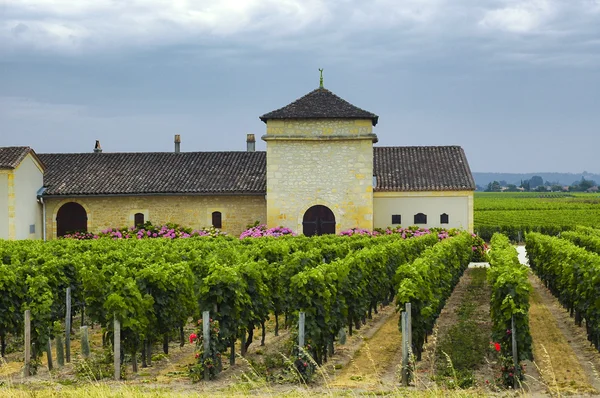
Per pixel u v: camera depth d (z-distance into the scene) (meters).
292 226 40.59
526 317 16.56
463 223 44.41
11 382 15.75
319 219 40.72
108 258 24.58
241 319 18.45
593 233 42.66
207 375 16.62
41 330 18.12
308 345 17.19
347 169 40.50
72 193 43.16
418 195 44.50
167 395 13.88
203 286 17.58
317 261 25.42
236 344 21.36
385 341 21.11
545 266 31.06
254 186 43.41
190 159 47.50
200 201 43.72
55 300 21.19
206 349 16.80
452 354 18.41
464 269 36.47
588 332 20.70
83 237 41.88
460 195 44.28
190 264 23.98
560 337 21.50
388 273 27.97
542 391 15.10
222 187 43.38
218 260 23.09
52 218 43.72
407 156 48.12
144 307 18.23
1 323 19.38
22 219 41.12
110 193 43.12
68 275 22.83
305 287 17.89
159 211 43.88
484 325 22.80
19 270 20.52
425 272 19.97
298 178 40.62
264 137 40.38
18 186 40.62
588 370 17.23
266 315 20.84
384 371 17.34
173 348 21.11
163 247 28.52
